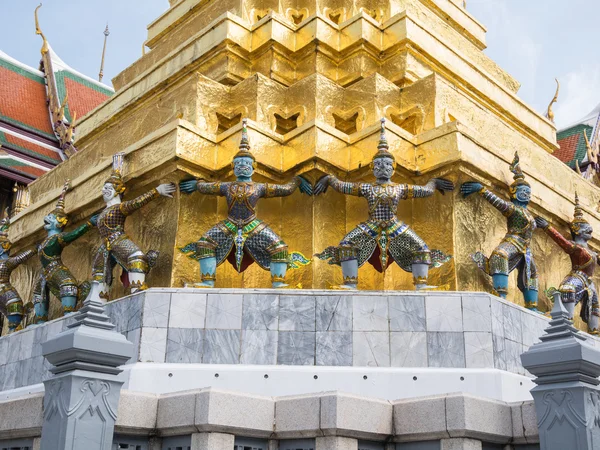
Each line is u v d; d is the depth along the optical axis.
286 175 16.42
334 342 12.98
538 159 19.86
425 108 17.75
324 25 19.38
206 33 19.72
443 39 20.48
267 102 17.89
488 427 10.42
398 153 16.11
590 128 37.47
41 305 18.45
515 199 16.11
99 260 16.06
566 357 9.31
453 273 15.25
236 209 14.76
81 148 23.23
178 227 15.69
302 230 16.02
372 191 14.70
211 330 12.98
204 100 17.80
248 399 10.64
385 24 19.72
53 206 19.94
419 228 16.02
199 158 15.98
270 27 19.16
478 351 12.79
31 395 10.62
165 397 10.77
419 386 12.39
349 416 10.41
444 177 15.80
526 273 15.84
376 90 17.83
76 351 9.31
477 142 16.19
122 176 16.66
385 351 12.91
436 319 13.05
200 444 10.20
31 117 43.84
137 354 12.73
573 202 19.19
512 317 13.72
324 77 18.02
